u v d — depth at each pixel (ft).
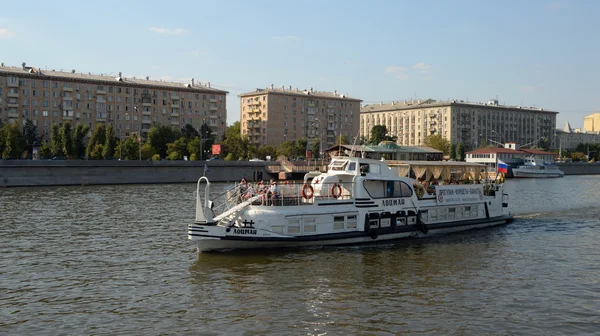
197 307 61.26
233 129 458.91
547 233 112.27
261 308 60.95
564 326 55.93
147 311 59.98
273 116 500.33
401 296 65.62
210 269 77.71
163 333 53.57
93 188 240.73
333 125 538.06
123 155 329.31
